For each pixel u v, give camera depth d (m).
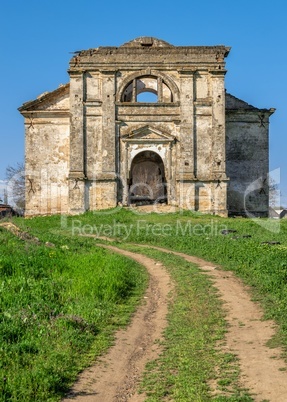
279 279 17.64
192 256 25.77
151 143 44.72
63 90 46.34
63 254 22.03
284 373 10.07
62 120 46.28
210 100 44.62
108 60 44.66
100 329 13.41
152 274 21.34
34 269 18.03
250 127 47.28
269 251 23.39
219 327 13.48
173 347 12.07
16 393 9.12
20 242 23.62
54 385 9.65
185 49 44.69
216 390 9.54
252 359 10.98
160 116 44.75
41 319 12.92
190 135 44.53
